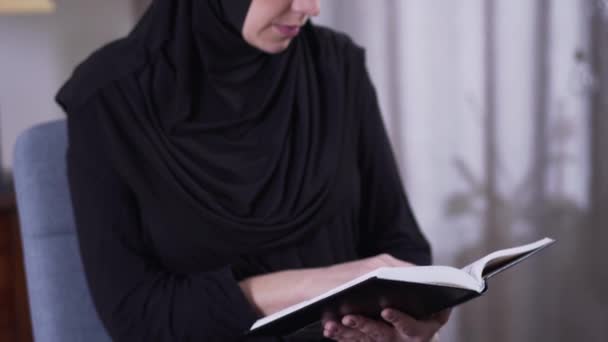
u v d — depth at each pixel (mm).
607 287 2656
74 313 1188
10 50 2459
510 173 2625
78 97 1135
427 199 2627
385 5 2545
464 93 2586
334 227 1241
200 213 1129
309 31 1288
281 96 1212
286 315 860
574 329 2678
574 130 2607
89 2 2502
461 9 2555
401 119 2588
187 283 1083
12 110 2475
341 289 813
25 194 1199
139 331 1059
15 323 1976
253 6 1099
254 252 1161
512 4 2559
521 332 2686
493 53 2572
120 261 1093
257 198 1174
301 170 1199
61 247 1194
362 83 1326
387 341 975
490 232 2648
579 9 2564
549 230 2652
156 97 1149
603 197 2627
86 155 1116
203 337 1048
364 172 1330
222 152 1168
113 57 1171
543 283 2674
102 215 1103
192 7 1146
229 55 1170
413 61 2568
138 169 1123
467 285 809
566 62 2584
